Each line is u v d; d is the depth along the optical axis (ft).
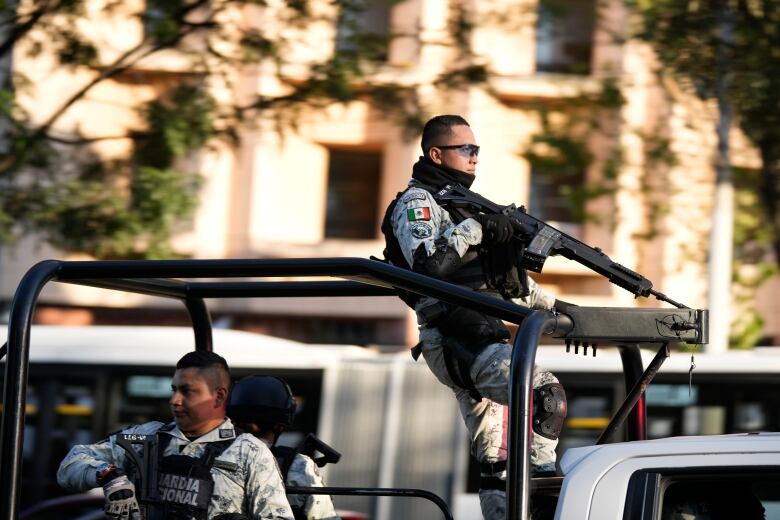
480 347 33.91
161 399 104.53
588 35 146.72
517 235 33.68
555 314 27.37
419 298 34.96
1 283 156.56
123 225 98.53
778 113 101.65
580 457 28.27
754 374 99.25
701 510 27.76
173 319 165.78
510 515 25.43
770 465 27.02
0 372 50.14
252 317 167.43
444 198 34.45
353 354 104.83
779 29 98.89
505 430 36.50
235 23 97.45
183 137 97.45
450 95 102.53
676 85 107.34
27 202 97.91
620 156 116.06
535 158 114.83
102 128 133.39
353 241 175.22
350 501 101.09
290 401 40.32
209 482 32.99
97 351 104.99
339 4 97.76
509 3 102.53
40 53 96.68
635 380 36.73
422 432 101.86
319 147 174.19
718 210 119.96
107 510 31.78
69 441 104.22
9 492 26.91
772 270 140.15
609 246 162.30
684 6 99.55
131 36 103.09
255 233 168.86
